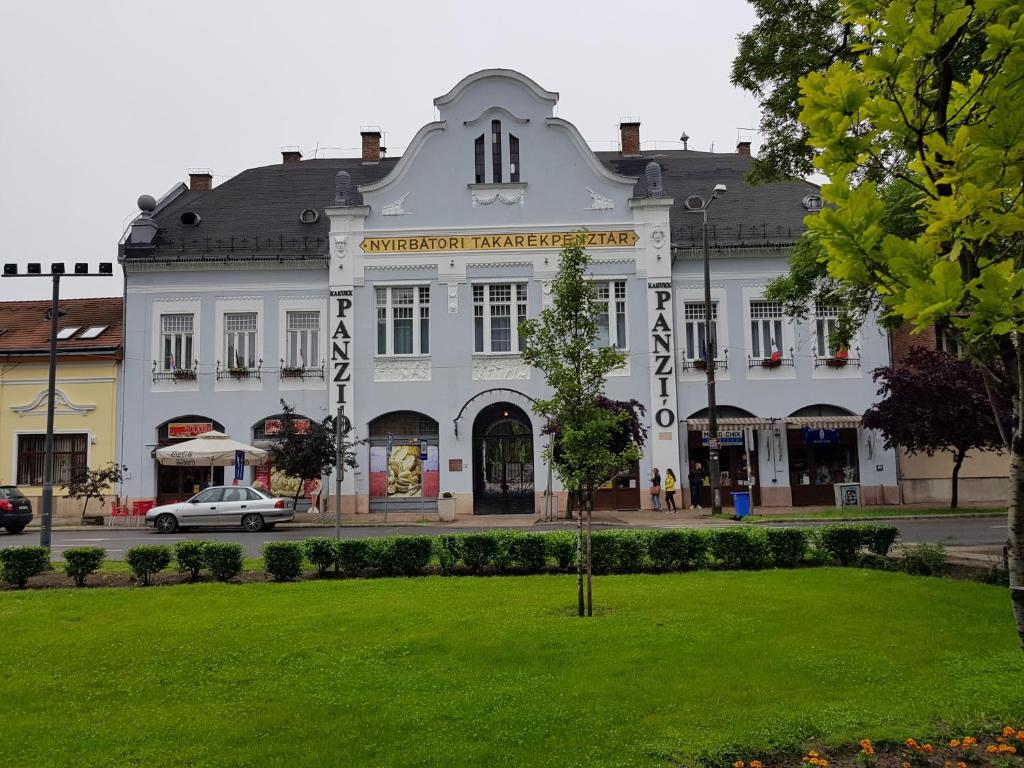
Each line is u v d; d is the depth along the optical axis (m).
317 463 30.30
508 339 33.41
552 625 9.62
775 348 33.59
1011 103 5.12
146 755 5.79
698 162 40.19
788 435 33.47
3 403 33.53
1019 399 5.07
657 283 33.09
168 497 33.44
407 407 33.00
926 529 22.20
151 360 33.69
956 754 5.60
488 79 34.06
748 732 5.95
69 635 9.74
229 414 33.50
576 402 11.13
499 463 32.94
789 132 16.34
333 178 39.12
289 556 14.20
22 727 6.45
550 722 6.28
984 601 10.71
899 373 27.81
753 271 33.66
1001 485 33.25
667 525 25.62
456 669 7.85
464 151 33.94
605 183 33.62
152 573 14.45
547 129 33.88
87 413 33.50
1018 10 5.11
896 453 33.03
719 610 10.33
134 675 7.99
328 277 33.88
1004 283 4.66
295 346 34.03
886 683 7.19
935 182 5.32
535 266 33.34
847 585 12.07
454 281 33.38
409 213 33.69
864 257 5.34
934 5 5.31
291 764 5.56
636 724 6.20
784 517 27.47
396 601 11.48
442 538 14.73
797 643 8.55
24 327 35.97
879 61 5.45
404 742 5.94
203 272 34.06
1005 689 6.92
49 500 19.55
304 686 7.46
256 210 36.75
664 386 32.72
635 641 8.73
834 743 5.79
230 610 11.13
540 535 14.91
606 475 10.96
